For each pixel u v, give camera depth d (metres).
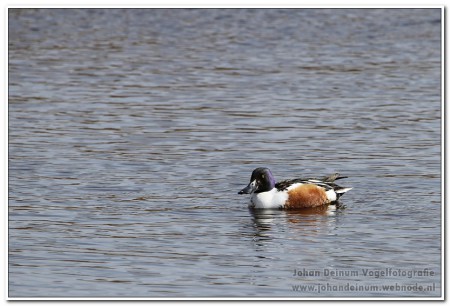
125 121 22.25
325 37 32.66
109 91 25.47
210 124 21.95
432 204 16.12
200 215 15.59
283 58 29.70
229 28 33.97
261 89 25.72
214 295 12.12
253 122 22.11
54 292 12.23
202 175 17.84
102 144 20.12
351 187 16.67
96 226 14.88
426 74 27.42
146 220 15.21
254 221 15.39
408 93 25.14
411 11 36.81
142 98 24.70
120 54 30.20
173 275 12.82
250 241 14.28
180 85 26.22
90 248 13.88
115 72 27.77
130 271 12.97
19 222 15.02
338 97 24.72
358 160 18.91
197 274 12.85
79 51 30.53
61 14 35.81
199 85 26.22
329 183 16.64
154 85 26.22
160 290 12.28
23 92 25.23
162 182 17.38
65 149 19.69
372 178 17.72
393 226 14.98
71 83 26.34
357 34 33.12
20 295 12.12
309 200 16.22
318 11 36.62
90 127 21.64
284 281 12.62
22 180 17.39
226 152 19.52
